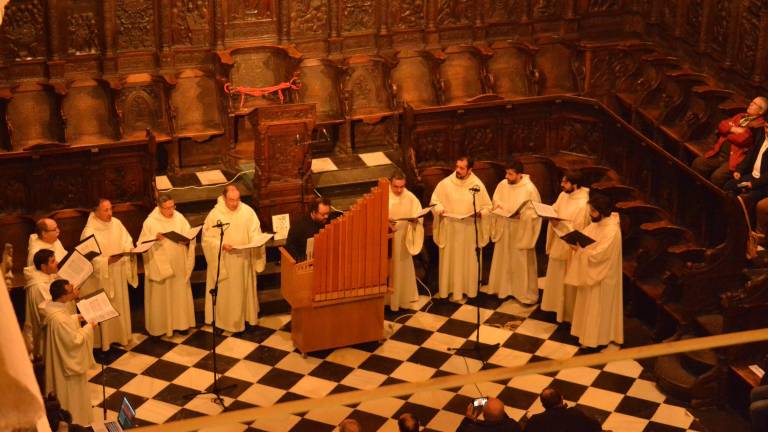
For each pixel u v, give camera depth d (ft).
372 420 53.78
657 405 55.11
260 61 73.92
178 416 54.60
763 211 58.29
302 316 59.16
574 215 61.98
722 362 53.93
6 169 64.69
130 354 60.54
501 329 63.21
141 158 66.95
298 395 56.49
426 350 60.85
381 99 75.56
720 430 53.16
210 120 73.20
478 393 56.13
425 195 70.13
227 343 61.67
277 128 64.54
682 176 65.00
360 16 75.51
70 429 43.14
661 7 75.72
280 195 66.44
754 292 52.80
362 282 59.06
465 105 72.33
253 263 62.28
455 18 77.25
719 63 70.54
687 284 56.95
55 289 52.21
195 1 72.08
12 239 63.77
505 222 65.16
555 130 75.36
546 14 78.13
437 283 68.69
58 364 52.75
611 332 60.44
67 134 69.31
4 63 67.87
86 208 66.69
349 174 71.82
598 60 75.51
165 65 72.54
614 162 72.69
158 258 60.54
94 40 70.33
